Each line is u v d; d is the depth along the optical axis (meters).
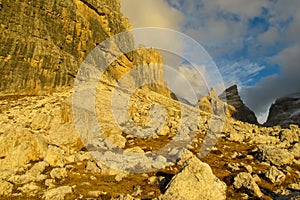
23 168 28.25
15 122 39.22
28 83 60.66
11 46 62.34
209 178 23.45
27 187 23.97
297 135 53.84
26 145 30.33
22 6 67.88
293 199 19.89
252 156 40.31
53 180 25.97
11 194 22.80
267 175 30.41
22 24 66.38
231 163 35.41
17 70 60.81
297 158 39.62
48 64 64.75
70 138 38.66
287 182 29.73
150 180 27.55
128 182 27.47
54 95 56.16
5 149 29.33
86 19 82.44
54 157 31.02
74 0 82.19
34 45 65.38
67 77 66.31
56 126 39.31
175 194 22.20
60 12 74.56
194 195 22.25
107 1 102.06
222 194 23.62
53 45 69.19
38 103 49.66
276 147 42.12
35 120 39.12
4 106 47.44
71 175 28.02
